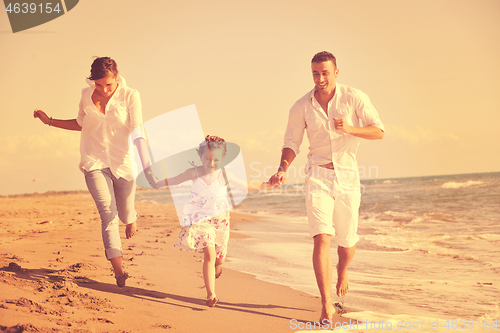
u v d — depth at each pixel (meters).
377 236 7.88
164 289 3.13
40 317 2.08
